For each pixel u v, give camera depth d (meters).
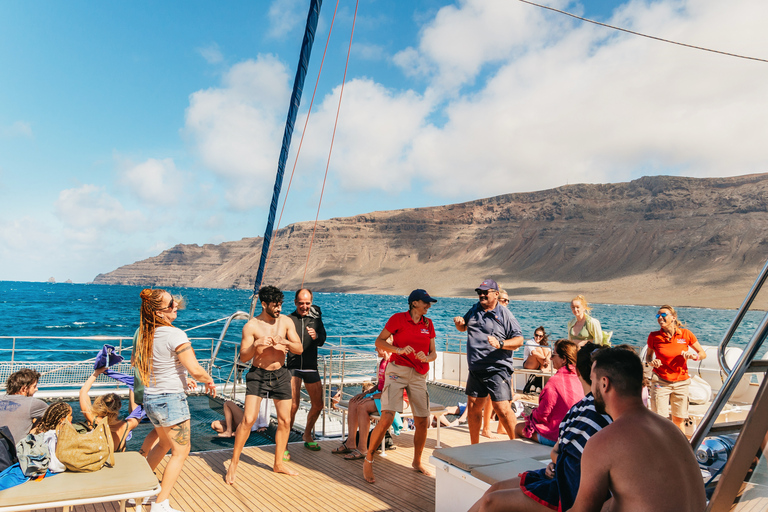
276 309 4.31
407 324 4.34
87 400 4.34
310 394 5.35
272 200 6.29
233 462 4.22
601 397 2.01
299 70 5.97
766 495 1.66
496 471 2.99
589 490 1.82
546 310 115.38
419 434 4.47
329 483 4.21
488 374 4.60
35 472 2.89
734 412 4.16
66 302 73.81
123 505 2.94
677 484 1.70
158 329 3.45
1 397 3.33
